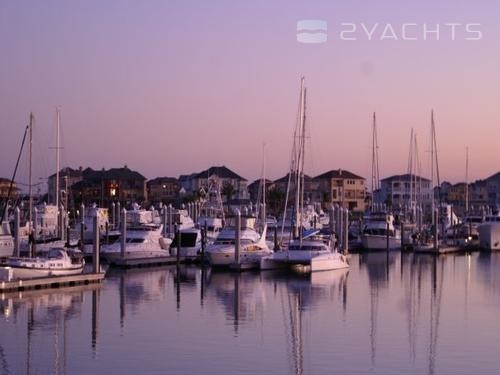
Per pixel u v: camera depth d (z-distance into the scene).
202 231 74.00
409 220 118.50
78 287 54.28
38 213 85.25
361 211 186.75
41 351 33.69
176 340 36.03
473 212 162.38
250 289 55.06
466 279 64.06
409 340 36.41
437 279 63.84
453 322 41.41
